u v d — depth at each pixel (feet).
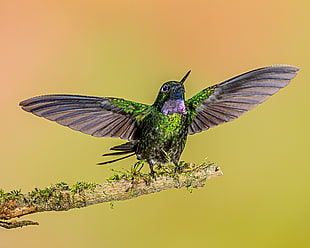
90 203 6.87
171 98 6.98
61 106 6.93
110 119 6.98
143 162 6.93
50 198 6.85
